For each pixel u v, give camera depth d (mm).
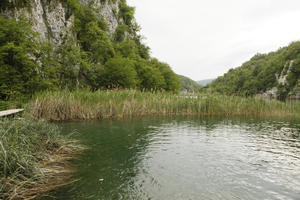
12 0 22469
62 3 33562
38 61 22750
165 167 4727
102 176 4145
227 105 16547
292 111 17000
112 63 37938
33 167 3867
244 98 17953
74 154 5633
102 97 14125
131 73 39250
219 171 4496
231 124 11633
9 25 17547
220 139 7707
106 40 43469
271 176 4223
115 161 5098
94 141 7215
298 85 80688
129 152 5891
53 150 5547
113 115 14328
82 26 40750
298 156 5621
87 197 3273
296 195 3400
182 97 17891
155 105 16422
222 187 3699
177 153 5844
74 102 12922
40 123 6527
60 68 26750
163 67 66125
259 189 3623
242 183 3875
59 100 12352
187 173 4363
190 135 8414
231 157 5512
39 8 26750
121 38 61031
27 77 18922
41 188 3525
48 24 29047
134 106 15391
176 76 68562
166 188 3646
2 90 15391
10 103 11422
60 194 3350
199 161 5160
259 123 12156
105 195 3357
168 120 13117
